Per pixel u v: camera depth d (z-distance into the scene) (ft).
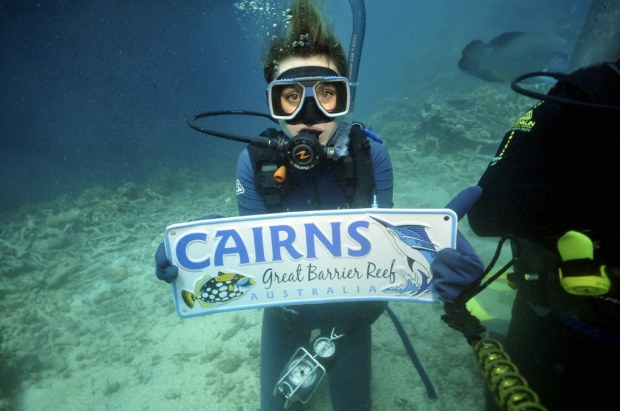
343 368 6.87
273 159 5.79
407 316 11.70
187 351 11.64
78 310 15.37
